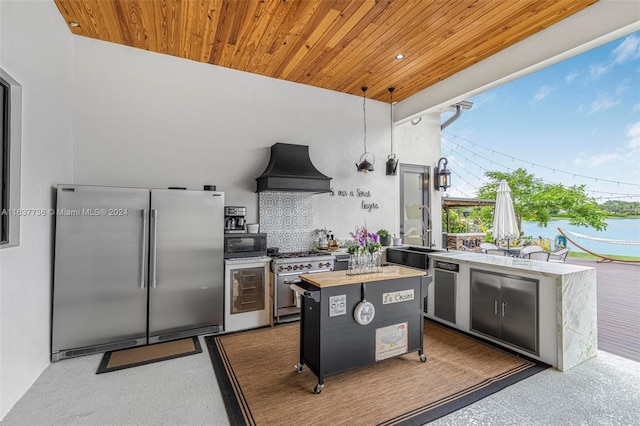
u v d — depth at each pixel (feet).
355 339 7.88
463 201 26.05
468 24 9.93
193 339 10.49
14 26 6.61
